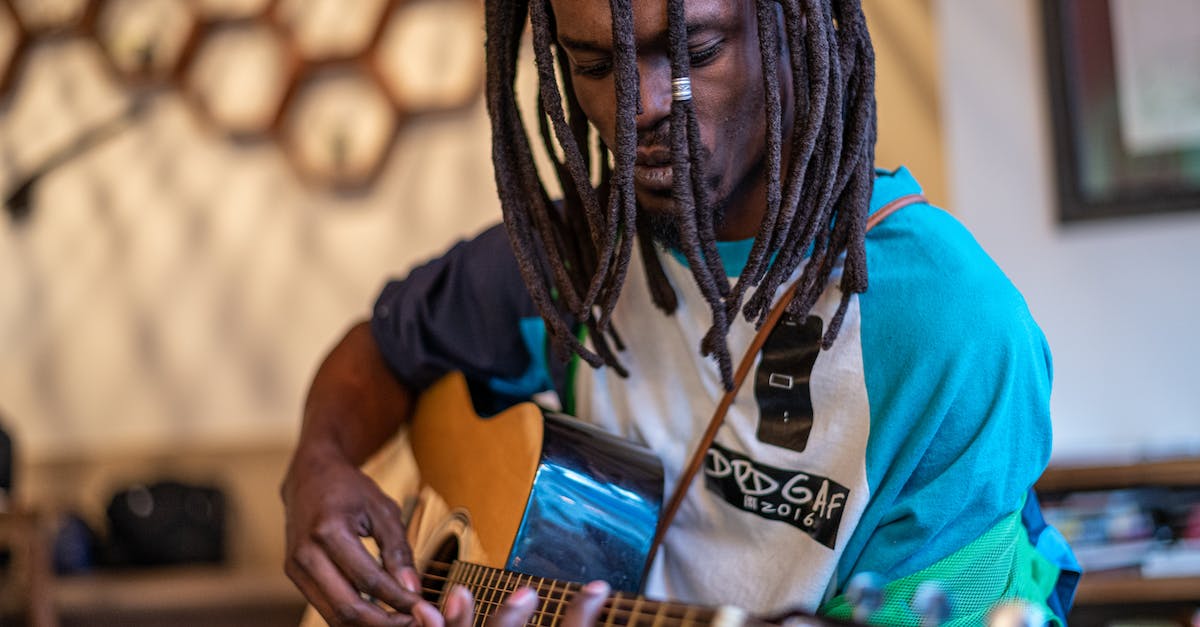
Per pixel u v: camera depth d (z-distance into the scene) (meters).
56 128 3.33
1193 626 1.99
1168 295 2.34
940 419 0.92
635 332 1.10
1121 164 2.36
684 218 0.90
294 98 3.12
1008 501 0.94
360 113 3.07
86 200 3.30
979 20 2.40
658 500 1.08
